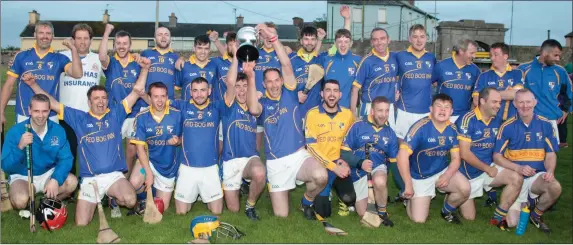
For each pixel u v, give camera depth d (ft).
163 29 23.24
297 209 20.36
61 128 18.13
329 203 19.48
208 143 19.25
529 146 19.04
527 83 23.25
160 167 19.57
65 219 17.25
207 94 19.16
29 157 16.88
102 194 18.10
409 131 18.63
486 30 84.07
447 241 16.56
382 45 22.68
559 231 18.29
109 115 18.79
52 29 20.45
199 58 23.58
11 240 15.76
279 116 18.81
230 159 19.49
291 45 78.43
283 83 19.08
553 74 22.85
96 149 18.21
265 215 19.40
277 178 18.89
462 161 19.65
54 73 20.63
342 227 17.93
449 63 23.17
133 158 23.07
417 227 18.20
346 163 18.13
